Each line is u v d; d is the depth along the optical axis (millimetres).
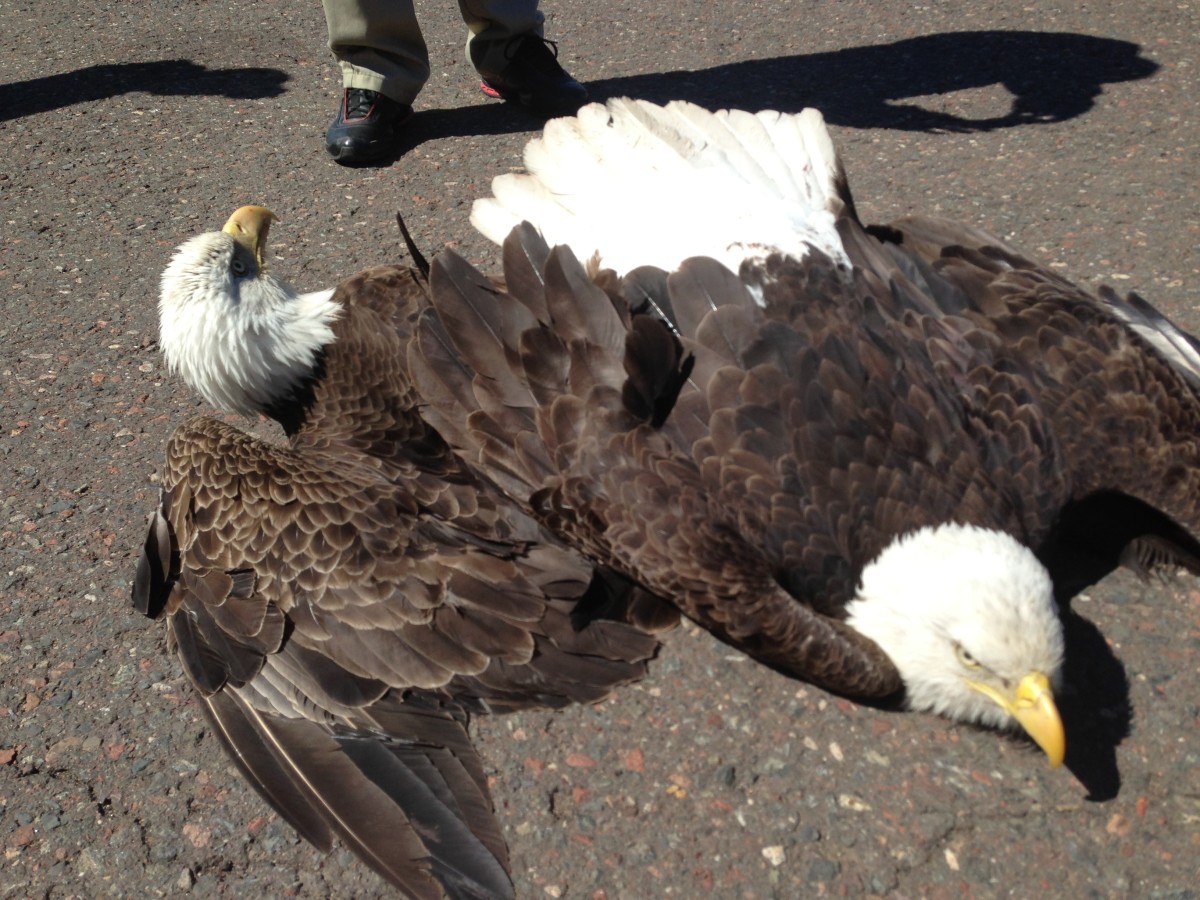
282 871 873
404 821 857
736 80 1961
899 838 876
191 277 1084
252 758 902
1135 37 2023
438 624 931
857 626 926
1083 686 970
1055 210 1567
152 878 871
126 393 1333
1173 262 1452
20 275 1531
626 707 970
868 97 1884
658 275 1057
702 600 890
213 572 957
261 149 1811
